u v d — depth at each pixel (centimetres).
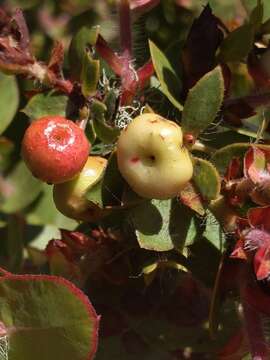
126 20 13
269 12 15
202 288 14
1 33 13
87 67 13
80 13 17
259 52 14
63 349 12
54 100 13
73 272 14
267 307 12
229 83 13
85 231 15
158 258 13
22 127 17
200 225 12
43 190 17
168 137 11
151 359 15
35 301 12
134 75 13
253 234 12
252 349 12
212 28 14
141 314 15
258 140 13
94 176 12
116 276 14
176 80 13
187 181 12
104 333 15
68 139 12
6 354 12
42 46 17
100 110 13
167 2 17
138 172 11
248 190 12
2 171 17
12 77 16
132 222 12
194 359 15
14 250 17
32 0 18
